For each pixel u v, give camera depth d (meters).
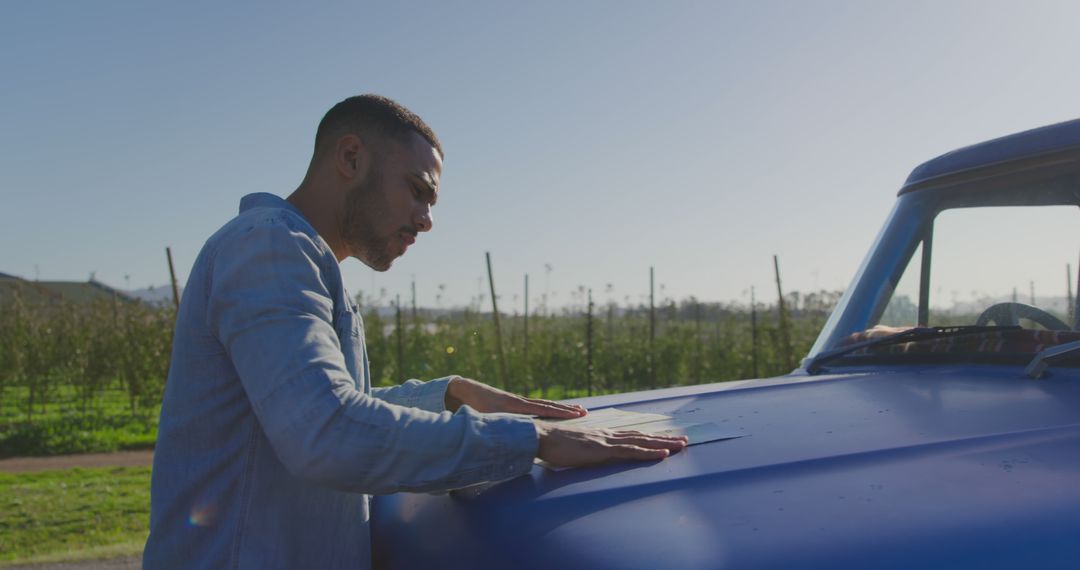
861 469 0.91
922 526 0.73
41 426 12.12
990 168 1.82
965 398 1.30
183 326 1.09
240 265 1.03
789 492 0.85
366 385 1.21
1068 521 0.73
